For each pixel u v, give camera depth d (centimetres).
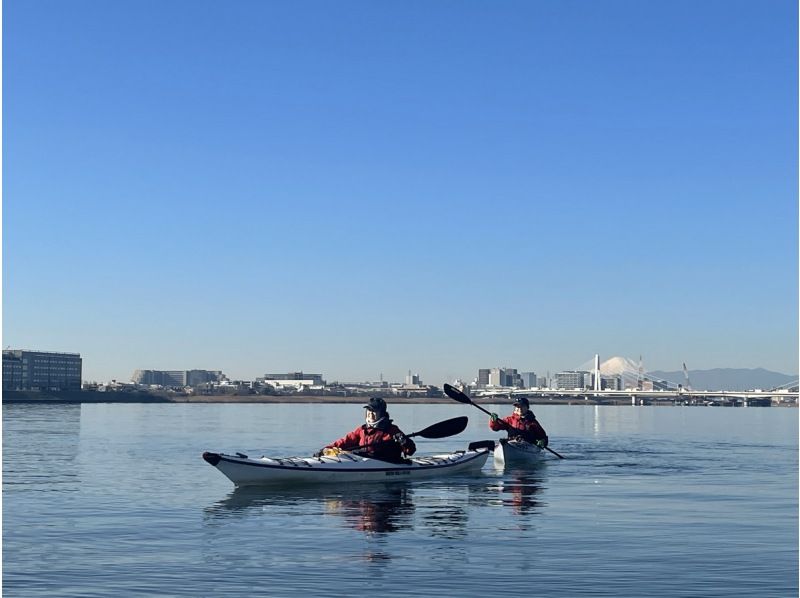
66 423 7569
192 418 9750
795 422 9850
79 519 1738
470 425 7225
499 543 1462
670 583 1181
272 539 1499
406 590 1136
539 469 2877
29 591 1137
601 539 1506
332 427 6825
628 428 7194
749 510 1891
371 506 1917
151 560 1324
